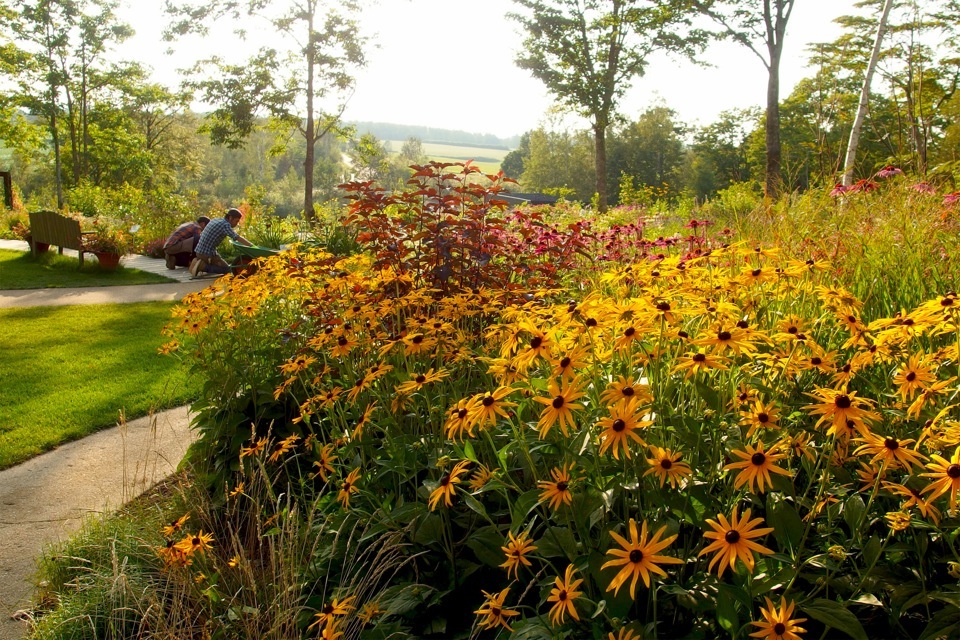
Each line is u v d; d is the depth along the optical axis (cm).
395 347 242
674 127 5341
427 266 377
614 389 148
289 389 311
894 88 1734
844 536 166
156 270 1217
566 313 175
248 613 205
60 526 312
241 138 2178
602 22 2141
